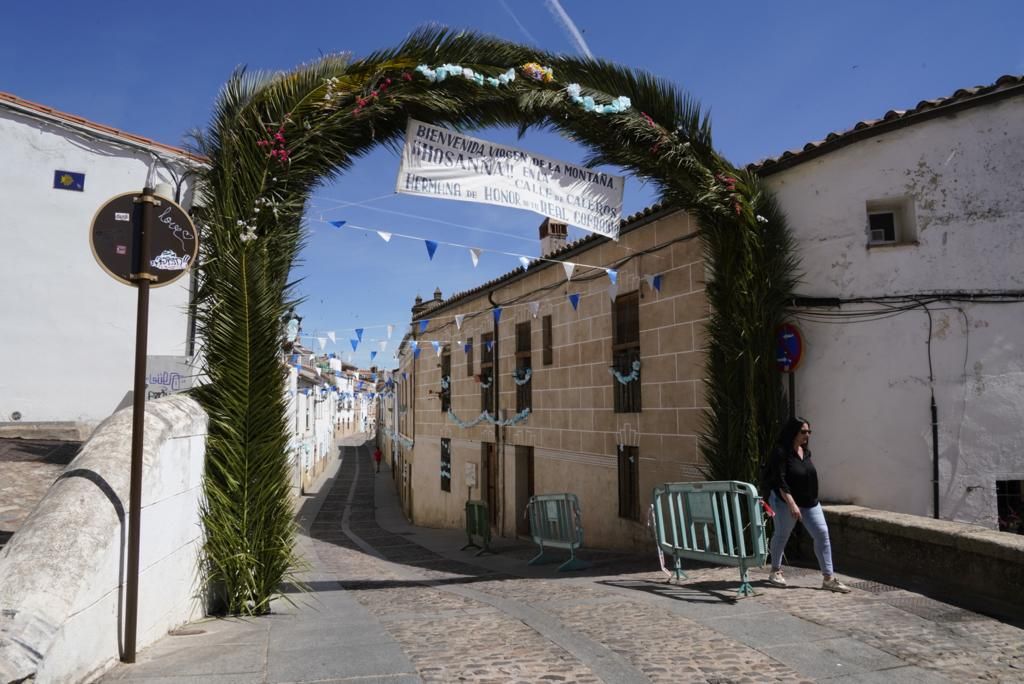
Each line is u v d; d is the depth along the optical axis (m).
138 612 4.75
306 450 34.44
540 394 15.52
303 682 4.20
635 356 12.04
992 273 8.22
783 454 6.73
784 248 8.57
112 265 4.71
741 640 5.12
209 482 6.19
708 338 9.09
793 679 4.35
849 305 8.40
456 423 21.16
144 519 4.86
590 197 8.57
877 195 8.41
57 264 10.44
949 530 6.53
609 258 12.77
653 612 6.01
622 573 8.77
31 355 10.38
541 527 11.20
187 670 4.37
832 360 8.40
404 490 29.88
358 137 7.23
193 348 10.09
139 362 4.66
